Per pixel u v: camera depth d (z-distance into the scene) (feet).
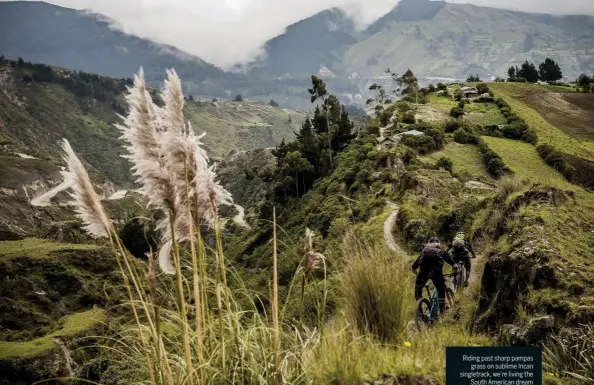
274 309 11.00
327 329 13.75
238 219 347.36
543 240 24.72
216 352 10.84
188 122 9.84
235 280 12.05
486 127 222.89
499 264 25.45
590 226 27.78
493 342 19.77
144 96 9.46
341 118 273.33
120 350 10.64
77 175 9.20
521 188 37.35
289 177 229.66
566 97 311.27
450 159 163.12
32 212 383.86
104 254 226.99
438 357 13.83
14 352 124.36
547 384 14.60
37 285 200.23
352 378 11.62
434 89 340.80
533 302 21.21
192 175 9.84
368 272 15.57
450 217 53.72
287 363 11.53
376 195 112.27
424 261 26.21
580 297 20.49
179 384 10.16
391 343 14.55
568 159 178.60
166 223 10.04
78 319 142.00
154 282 9.61
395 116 249.96
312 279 12.55
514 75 444.55
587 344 16.93
